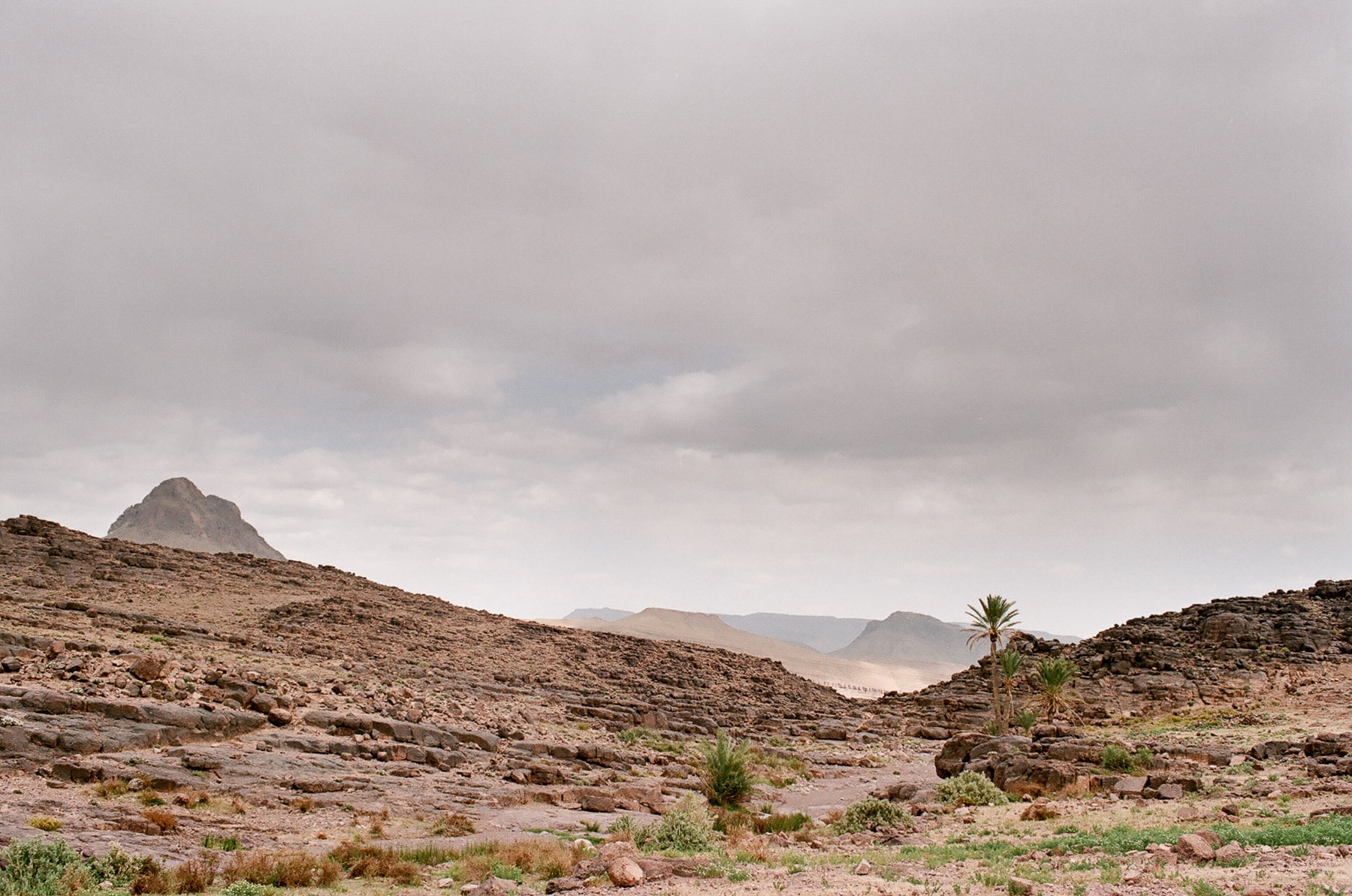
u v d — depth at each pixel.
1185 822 27.00
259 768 34.22
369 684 58.19
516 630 110.50
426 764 42.72
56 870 16.75
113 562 94.19
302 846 24.47
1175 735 68.44
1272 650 95.94
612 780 46.94
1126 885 15.55
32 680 37.38
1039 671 89.38
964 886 16.55
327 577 117.94
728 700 97.94
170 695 39.41
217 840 23.62
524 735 55.34
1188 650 101.88
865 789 54.22
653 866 19.06
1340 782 35.00
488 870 21.14
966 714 103.00
